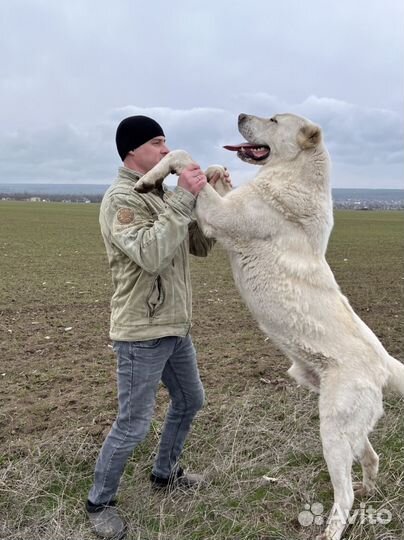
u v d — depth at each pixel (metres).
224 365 6.28
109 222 3.18
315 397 5.07
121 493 3.64
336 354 3.43
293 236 3.70
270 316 3.64
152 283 3.17
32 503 3.46
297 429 4.45
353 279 14.09
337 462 3.28
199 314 9.45
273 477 3.84
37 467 3.79
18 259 17.86
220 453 4.07
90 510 3.34
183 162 3.34
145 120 3.42
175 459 3.73
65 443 4.13
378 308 10.04
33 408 4.89
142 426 3.27
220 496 3.58
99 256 19.20
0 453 4.07
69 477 3.72
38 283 12.90
